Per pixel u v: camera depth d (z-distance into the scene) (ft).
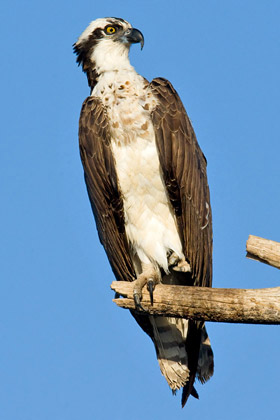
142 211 38.24
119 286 34.76
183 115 38.40
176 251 38.45
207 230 38.93
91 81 42.42
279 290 29.04
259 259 31.19
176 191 37.55
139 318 38.60
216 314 30.30
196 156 38.78
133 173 37.73
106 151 37.93
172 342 37.78
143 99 38.04
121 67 40.52
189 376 36.91
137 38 41.83
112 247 39.04
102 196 38.45
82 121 38.91
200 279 38.73
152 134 37.63
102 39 42.24
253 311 29.19
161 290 32.81
